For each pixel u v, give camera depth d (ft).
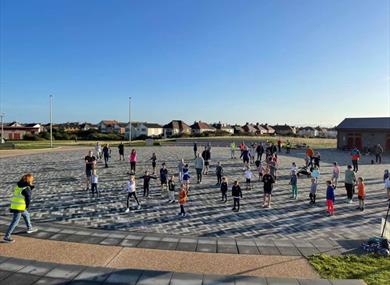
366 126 164.35
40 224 39.42
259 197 55.67
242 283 24.97
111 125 437.58
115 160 108.78
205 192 59.26
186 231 37.73
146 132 394.32
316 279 25.73
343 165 105.91
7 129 317.63
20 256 29.50
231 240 34.55
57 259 29.01
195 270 27.20
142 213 45.21
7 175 78.13
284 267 27.96
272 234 36.88
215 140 228.02
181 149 161.68
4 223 39.37
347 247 32.76
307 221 42.04
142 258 29.53
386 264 28.58
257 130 460.96
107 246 32.32
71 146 184.24
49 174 79.30
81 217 43.06
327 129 537.24
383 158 131.13
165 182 59.21
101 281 25.13
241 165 98.02
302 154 139.74
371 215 44.98
